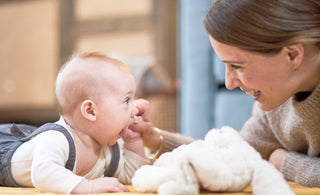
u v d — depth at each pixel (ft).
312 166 3.40
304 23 2.73
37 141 3.22
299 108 3.32
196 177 2.43
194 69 7.22
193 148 2.80
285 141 4.02
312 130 3.43
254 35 2.72
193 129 7.20
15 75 15.07
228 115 6.86
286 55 2.80
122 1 14.06
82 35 14.47
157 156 4.13
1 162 3.38
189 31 7.27
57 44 14.67
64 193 2.78
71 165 3.13
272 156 4.16
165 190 2.30
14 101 15.07
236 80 3.06
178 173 2.35
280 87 2.97
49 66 14.76
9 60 15.05
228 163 2.59
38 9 14.70
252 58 2.81
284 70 2.88
